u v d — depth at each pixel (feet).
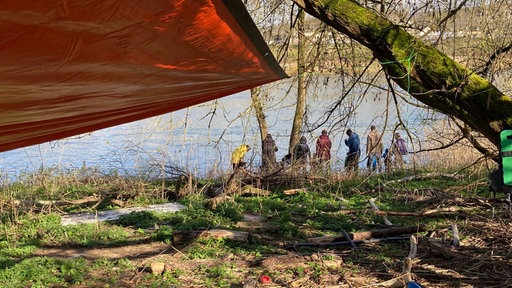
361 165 57.77
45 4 8.36
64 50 9.52
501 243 31.48
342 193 47.06
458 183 46.68
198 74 12.23
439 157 53.16
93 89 11.37
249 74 12.85
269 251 32.27
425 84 19.71
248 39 11.38
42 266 29.40
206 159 52.21
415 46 19.60
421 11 29.48
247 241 33.78
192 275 28.60
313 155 51.85
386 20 19.89
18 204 42.39
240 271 29.17
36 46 9.13
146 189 48.16
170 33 10.44
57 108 11.85
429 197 42.04
